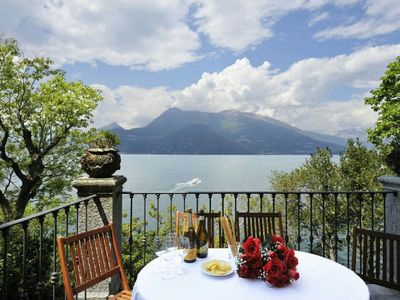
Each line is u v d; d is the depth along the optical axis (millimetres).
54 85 14578
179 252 2123
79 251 2061
